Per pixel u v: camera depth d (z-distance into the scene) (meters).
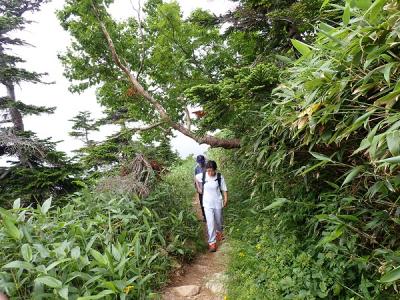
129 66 7.79
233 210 6.52
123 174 6.46
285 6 5.46
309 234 3.74
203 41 7.61
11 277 3.15
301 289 3.09
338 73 2.22
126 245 4.13
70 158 9.87
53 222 4.33
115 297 3.41
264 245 4.29
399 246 2.61
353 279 2.94
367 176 2.52
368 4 1.82
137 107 7.84
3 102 10.46
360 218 2.95
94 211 5.02
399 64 1.88
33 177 9.08
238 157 6.77
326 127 2.62
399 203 2.39
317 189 3.84
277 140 3.86
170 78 7.83
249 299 3.46
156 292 4.10
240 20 6.02
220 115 4.52
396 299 2.44
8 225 3.43
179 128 6.39
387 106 1.86
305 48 2.38
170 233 5.56
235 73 4.37
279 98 3.58
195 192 9.63
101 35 7.13
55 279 2.92
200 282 4.61
